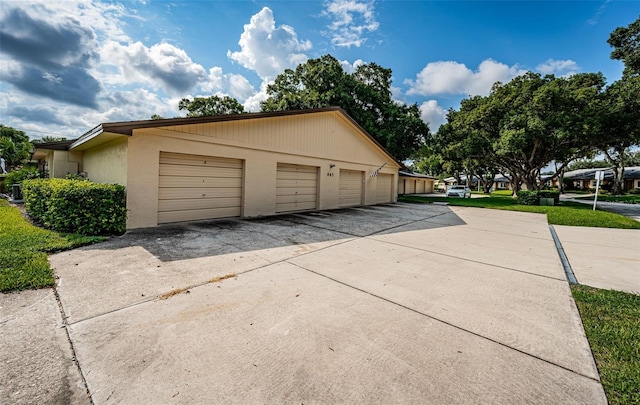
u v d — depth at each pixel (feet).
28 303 8.57
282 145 30.96
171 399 5.07
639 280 12.44
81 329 7.27
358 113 60.70
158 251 14.80
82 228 17.37
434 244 18.89
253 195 28.09
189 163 23.58
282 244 17.49
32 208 23.06
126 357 6.20
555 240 21.47
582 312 9.02
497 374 5.97
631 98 44.29
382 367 6.12
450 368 6.14
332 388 5.45
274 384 5.52
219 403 5.01
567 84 53.42
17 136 109.70
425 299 9.89
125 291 9.73
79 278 10.73
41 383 5.32
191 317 8.09
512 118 54.08
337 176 39.60
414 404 5.08
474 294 10.45
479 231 24.75
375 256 15.46
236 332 7.38
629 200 75.46
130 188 19.83
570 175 150.10
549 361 6.44
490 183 146.10
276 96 71.00
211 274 11.72
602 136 49.75
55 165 32.68
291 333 7.41
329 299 9.66
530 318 8.59
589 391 5.46
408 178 104.37
